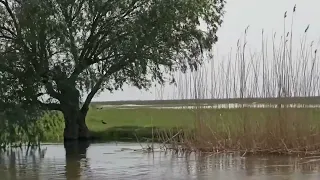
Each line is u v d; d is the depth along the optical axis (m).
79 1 23.67
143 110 35.97
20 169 13.69
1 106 22.45
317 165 13.30
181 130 18.33
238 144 16.59
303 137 15.56
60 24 22.34
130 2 24.39
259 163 13.90
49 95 24.78
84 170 13.09
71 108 25.38
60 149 20.33
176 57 25.78
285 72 15.91
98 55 25.28
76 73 23.94
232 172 12.22
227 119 17.14
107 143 22.75
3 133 21.39
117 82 25.23
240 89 16.70
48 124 24.86
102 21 24.47
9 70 23.45
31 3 22.11
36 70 23.84
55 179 11.60
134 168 13.28
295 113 15.78
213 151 16.97
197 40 26.11
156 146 19.44
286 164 13.57
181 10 24.56
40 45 23.30
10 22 24.00
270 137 16.02
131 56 24.22
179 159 15.34
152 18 24.17
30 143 22.23
